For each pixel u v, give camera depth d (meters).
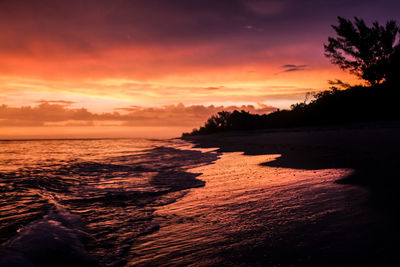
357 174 3.93
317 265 1.57
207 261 1.79
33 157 10.27
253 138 15.84
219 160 8.20
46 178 5.35
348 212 2.40
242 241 2.07
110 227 2.64
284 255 1.75
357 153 5.87
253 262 1.71
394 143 6.40
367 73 17.92
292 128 18.53
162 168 7.14
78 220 2.84
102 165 7.72
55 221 2.71
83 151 13.43
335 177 3.96
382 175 3.66
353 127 12.10
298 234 2.06
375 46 17.86
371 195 2.81
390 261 1.52
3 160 9.12
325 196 3.03
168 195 4.05
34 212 3.00
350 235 1.92
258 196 3.45
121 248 2.12
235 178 5.04
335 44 19.16
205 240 2.18
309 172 4.70
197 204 3.42
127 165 7.76
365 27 17.97
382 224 2.04
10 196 3.75
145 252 2.04
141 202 3.66
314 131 13.48
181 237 2.31
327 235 1.97
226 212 2.90
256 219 2.55
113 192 4.25
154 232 2.49
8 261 1.71
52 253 1.96
